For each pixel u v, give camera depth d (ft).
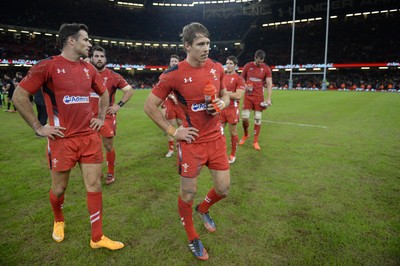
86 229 9.75
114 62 143.33
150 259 8.19
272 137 24.07
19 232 9.49
